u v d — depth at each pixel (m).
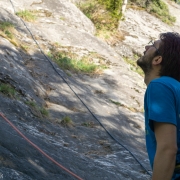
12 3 15.88
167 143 2.25
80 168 6.09
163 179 2.21
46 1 17.23
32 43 13.55
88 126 9.48
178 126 2.36
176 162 2.36
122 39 18.41
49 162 5.33
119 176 6.61
